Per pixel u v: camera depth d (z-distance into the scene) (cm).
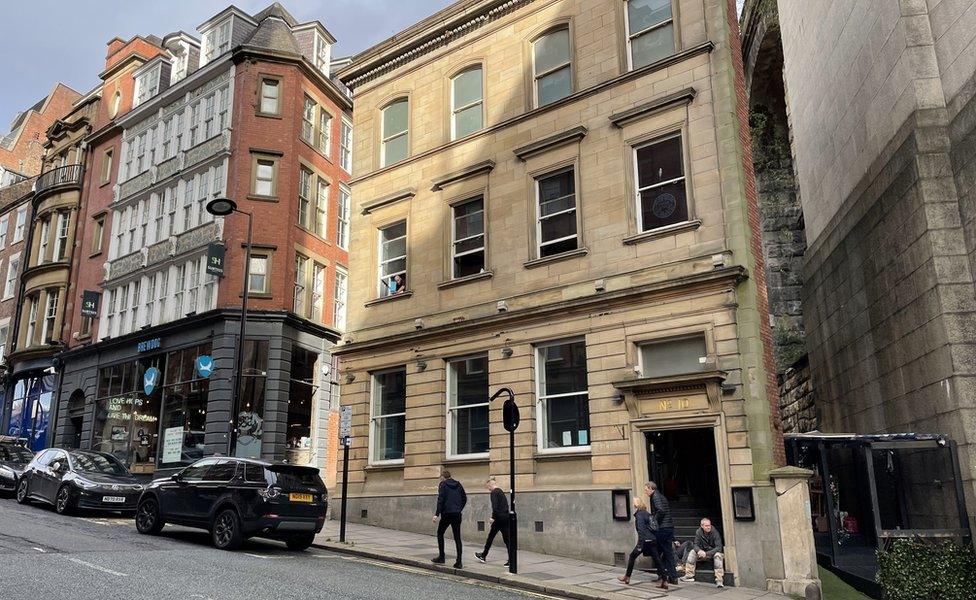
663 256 1474
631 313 1480
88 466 1897
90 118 3597
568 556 1449
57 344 3303
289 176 2802
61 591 852
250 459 1368
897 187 1400
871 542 1639
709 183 1447
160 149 3130
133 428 2802
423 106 2044
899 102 1386
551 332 1598
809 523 1198
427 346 1833
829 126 1900
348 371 2017
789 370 2520
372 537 1611
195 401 2589
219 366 2522
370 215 2089
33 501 2052
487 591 1077
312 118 3033
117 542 1309
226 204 2002
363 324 2020
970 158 1196
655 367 1448
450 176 1886
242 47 2833
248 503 1286
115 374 2983
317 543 1470
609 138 1617
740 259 1371
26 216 3969
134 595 852
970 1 1195
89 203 3447
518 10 1872
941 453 1258
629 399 1420
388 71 2164
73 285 3366
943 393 1226
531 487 1544
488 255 1773
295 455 2652
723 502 1274
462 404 1761
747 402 1301
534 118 1767
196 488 1392
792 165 2767
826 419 2033
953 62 1253
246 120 2791
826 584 1301
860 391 1703
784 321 2681
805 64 2144
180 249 2839
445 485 1294
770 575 1202
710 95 1484
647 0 1656
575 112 1691
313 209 2947
